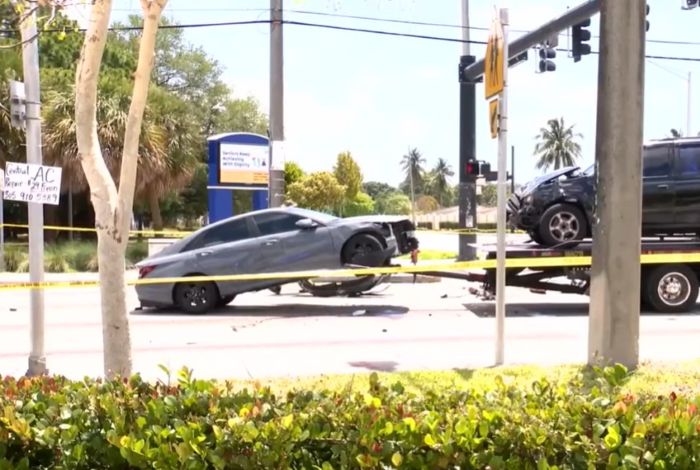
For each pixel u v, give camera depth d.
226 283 12.88
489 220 63.00
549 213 12.74
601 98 6.81
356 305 13.94
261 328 11.16
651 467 2.88
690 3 14.52
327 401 3.46
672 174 12.64
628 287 6.77
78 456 3.04
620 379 3.94
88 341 10.15
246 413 3.23
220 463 2.86
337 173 78.38
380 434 3.02
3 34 11.23
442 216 89.81
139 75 5.05
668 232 12.89
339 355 8.73
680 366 6.93
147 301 13.12
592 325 6.98
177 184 28.09
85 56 5.08
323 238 12.88
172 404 3.43
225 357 8.72
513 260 12.20
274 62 18.05
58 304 14.56
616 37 6.69
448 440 2.93
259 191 22.83
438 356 8.52
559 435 3.02
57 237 28.45
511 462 2.89
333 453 3.02
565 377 6.43
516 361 8.09
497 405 3.44
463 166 20.20
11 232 34.97
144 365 8.29
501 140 7.66
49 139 23.64
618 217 6.73
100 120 23.69
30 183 7.05
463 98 20.30
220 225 13.23
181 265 12.90
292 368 7.89
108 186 5.27
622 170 6.70
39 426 3.20
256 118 53.94
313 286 13.34
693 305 13.06
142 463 2.93
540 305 13.88
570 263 12.21
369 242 12.91
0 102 23.20
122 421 3.17
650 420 3.11
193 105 49.16
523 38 16.62
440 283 18.12
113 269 5.25
